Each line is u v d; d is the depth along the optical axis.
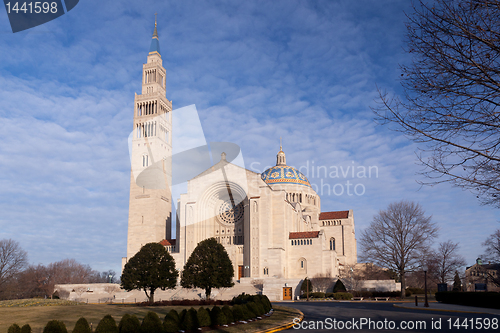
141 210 113.56
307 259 98.50
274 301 79.50
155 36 129.38
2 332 30.33
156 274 70.56
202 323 31.50
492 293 54.50
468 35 16.53
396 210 87.19
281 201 99.88
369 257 87.25
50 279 148.12
